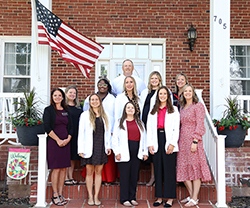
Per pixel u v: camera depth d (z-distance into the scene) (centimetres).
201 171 405
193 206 406
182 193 436
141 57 754
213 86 538
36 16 510
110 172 434
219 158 416
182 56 740
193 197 407
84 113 416
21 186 474
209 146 467
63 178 414
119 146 411
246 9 752
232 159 502
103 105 462
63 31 519
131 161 411
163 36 743
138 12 743
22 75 759
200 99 508
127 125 415
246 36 753
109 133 416
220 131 511
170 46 741
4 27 746
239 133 503
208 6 743
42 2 530
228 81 536
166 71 738
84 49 534
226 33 540
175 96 479
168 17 743
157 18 743
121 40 743
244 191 495
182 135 417
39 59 525
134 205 405
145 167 468
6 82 757
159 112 420
